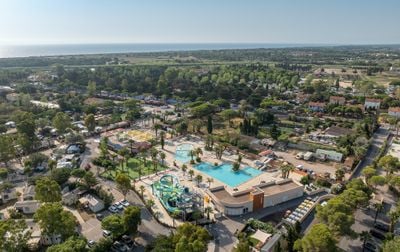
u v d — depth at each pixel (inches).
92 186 4237.2
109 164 5083.7
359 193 3550.7
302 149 6092.5
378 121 7824.8
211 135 6486.2
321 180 4537.4
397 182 4055.1
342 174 4603.8
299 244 2726.4
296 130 7190.0
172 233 3019.2
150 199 4050.2
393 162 4596.5
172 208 3764.8
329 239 2591.0
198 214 3543.3
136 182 4630.9
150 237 3255.4
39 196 3503.9
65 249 2487.7
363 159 5526.6
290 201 4099.4
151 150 5502.0
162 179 4677.7
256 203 3841.0
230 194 3983.8
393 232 3225.9
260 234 3255.4
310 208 3754.9
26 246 2920.8
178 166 5315.0
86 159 5467.5
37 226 3341.5
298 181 4653.1
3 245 2630.4
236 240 3223.4
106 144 5856.3
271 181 4384.8
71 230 2942.9
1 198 3991.1
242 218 3678.6
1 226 2679.6
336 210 3065.9
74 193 4001.0
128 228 3041.3
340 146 6013.8
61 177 4288.9
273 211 3855.8
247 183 4699.8
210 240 3043.8
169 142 6515.8
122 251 2982.3
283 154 5885.8
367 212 3752.5
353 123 7495.1
